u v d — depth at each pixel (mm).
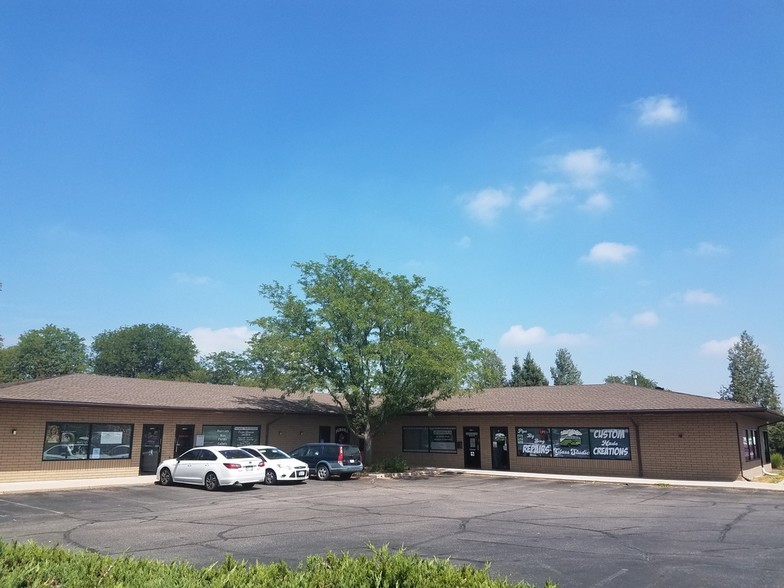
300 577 5723
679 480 26172
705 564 9922
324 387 31125
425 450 35219
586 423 30000
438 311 34406
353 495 21172
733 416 26500
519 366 63281
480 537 12477
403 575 5594
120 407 26312
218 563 9844
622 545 11602
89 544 11672
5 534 12898
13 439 23953
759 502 18844
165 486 23906
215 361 82625
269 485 25156
